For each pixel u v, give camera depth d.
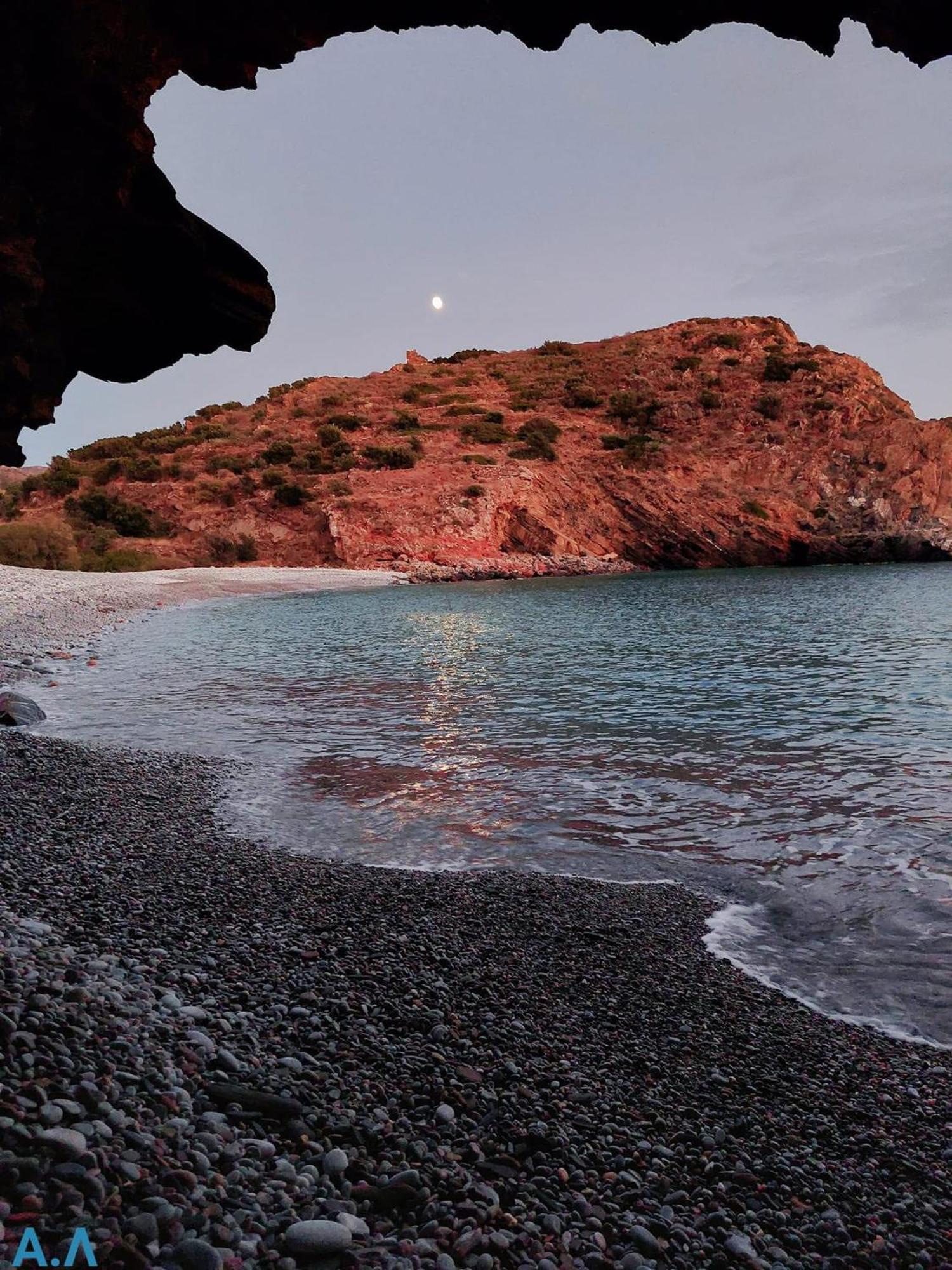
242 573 61.84
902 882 7.84
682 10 14.24
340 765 12.53
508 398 108.25
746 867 8.40
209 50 16.03
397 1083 4.42
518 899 7.57
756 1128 4.30
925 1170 4.04
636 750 13.28
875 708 16.02
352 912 7.14
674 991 5.91
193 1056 4.21
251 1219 3.15
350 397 109.31
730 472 88.31
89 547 67.69
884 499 84.69
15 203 15.85
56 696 18.20
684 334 125.88
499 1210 3.47
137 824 9.38
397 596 50.09
